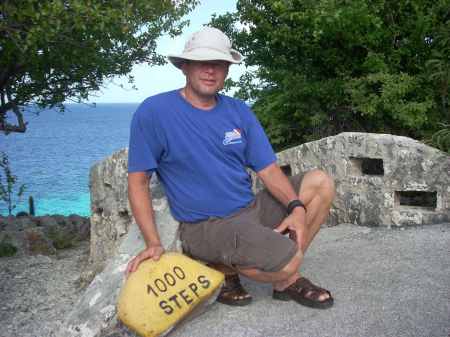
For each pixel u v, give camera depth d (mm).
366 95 6809
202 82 3188
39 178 64062
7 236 8516
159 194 3863
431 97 6246
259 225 3174
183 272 3131
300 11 7055
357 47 6914
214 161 3246
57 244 8844
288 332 3033
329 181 3457
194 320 3283
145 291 3010
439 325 2971
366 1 6562
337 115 7184
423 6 6473
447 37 6141
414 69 6691
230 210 3307
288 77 7355
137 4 8047
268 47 8008
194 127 3219
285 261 3066
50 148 117688
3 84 9758
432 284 3543
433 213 5012
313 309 3281
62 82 10453
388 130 6805
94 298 3436
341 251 4477
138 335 3201
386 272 3842
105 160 6172
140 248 3609
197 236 3344
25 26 7285
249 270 3172
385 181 5219
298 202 3320
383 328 2990
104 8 7562
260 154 3418
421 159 5043
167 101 3246
